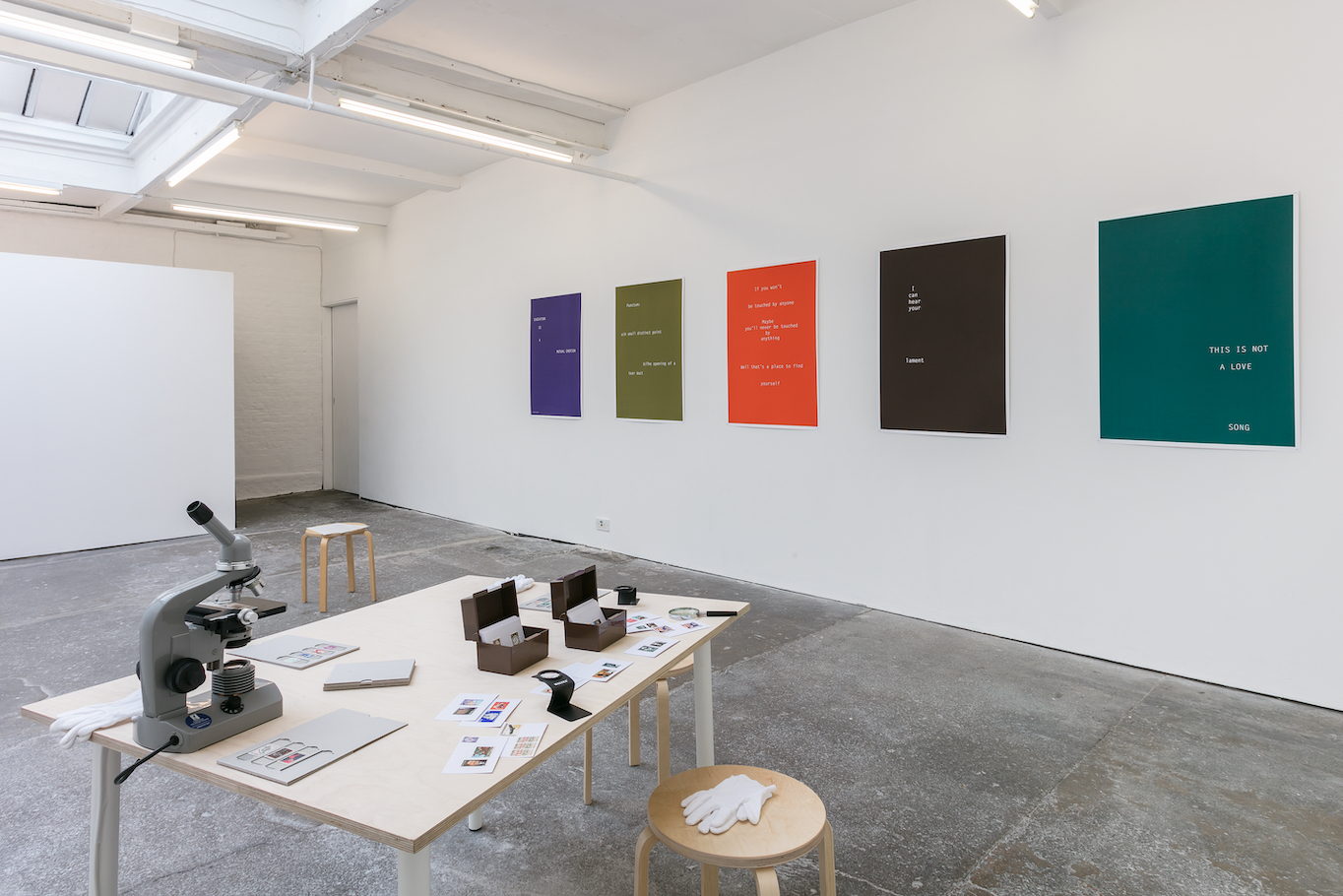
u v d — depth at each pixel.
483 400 7.05
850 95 4.31
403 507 8.23
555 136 5.37
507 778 1.30
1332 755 2.63
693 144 5.12
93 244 7.72
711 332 5.09
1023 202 3.71
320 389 9.45
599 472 5.98
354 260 8.76
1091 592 3.59
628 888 1.98
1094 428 3.54
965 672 3.43
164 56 3.51
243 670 1.52
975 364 3.89
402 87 4.59
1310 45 2.95
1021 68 3.68
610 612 2.18
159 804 2.41
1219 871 2.01
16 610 4.55
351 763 1.35
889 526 4.30
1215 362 3.19
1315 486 3.00
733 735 2.84
